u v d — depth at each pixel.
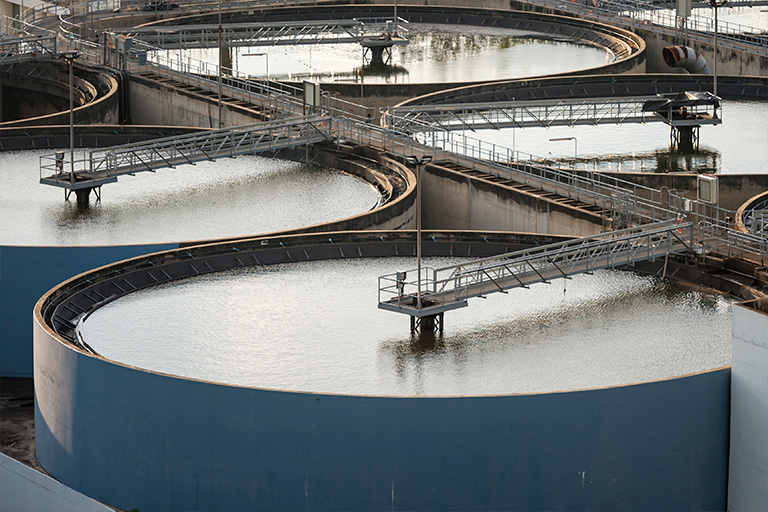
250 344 68.12
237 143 109.75
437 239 83.94
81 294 73.56
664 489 60.38
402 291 69.75
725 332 69.94
